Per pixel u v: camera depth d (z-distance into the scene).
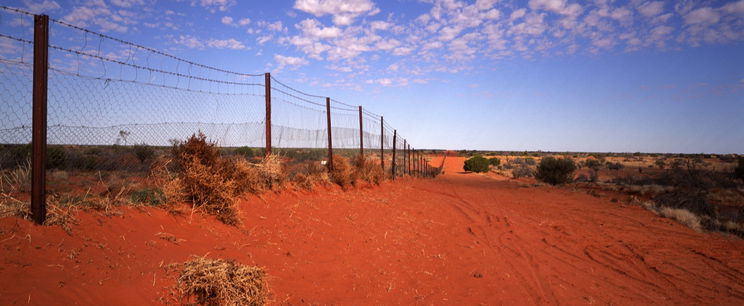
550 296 6.61
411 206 15.16
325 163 15.55
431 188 25.28
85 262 4.10
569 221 14.55
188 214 6.67
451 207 16.86
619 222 14.47
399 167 33.91
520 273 7.80
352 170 16.88
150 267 4.42
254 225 7.52
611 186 27.89
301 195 11.37
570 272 8.16
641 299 6.77
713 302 6.75
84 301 3.44
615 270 8.52
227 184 7.36
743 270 8.63
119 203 6.10
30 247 4.00
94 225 5.02
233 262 4.71
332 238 8.27
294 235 7.69
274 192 10.31
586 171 53.62
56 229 4.58
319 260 6.73
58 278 3.64
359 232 9.34
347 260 7.10
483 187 29.97
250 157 10.84
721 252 10.16
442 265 7.79
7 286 3.26
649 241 11.32
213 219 6.91
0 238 3.97
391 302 5.62
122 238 4.97
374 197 15.25
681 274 8.28
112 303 3.56
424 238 10.05
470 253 9.02
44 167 4.64
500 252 9.43
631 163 72.81
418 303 5.73
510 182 37.09
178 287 4.14
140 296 3.81
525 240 11.02
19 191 5.73
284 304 4.77
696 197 17.84
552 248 10.27
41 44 4.71
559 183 32.34
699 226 13.75
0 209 4.58
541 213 16.39
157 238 5.36
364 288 5.95
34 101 4.66
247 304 4.30
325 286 5.71
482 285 6.84
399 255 8.09
